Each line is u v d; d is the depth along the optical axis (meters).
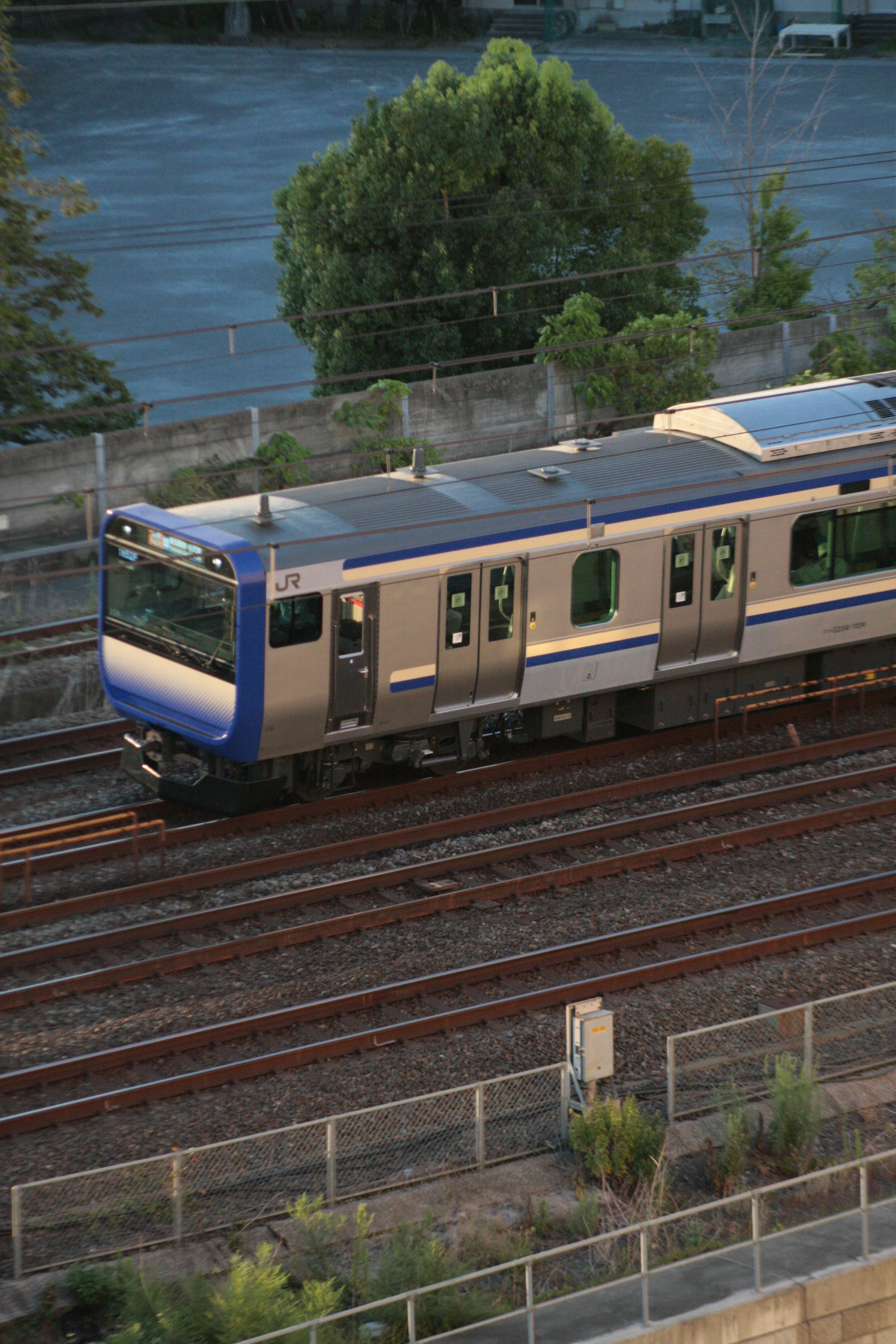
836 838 52.50
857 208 169.75
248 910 47.22
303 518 52.09
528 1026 41.88
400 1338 29.36
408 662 52.62
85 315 143.75
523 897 48.38
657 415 63.78
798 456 59.69
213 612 49.94
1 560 72.06
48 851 51.28
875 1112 38.53
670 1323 28.58
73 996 43.09
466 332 96.62
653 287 101.38
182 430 80.00
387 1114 38.16
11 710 61.69
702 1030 37.59
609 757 59.31
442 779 56.06
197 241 168.75
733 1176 35.44
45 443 76.75
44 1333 30.83
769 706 62.84
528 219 94.44
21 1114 37.66
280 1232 33.69
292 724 51.00
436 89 95.31
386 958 45.00
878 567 62.28
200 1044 40.75
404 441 84.25
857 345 94.50
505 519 53.81
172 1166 35.75
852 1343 30.22
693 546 57.25
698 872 50.12
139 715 53.72
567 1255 32.69
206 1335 29.09
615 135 102.25
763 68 122.75
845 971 44.75
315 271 96.00
